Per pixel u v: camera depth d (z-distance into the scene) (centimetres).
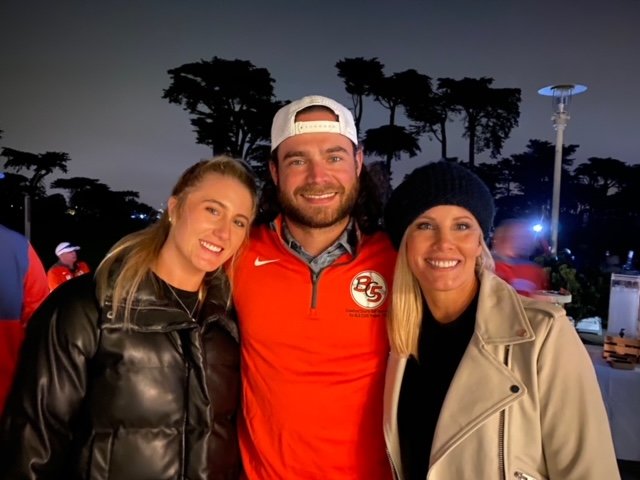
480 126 3572
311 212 178
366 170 195
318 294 171
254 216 176
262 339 172
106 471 138
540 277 424
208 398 149
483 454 128
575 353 126
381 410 169
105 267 148
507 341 131
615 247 3139
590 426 122
